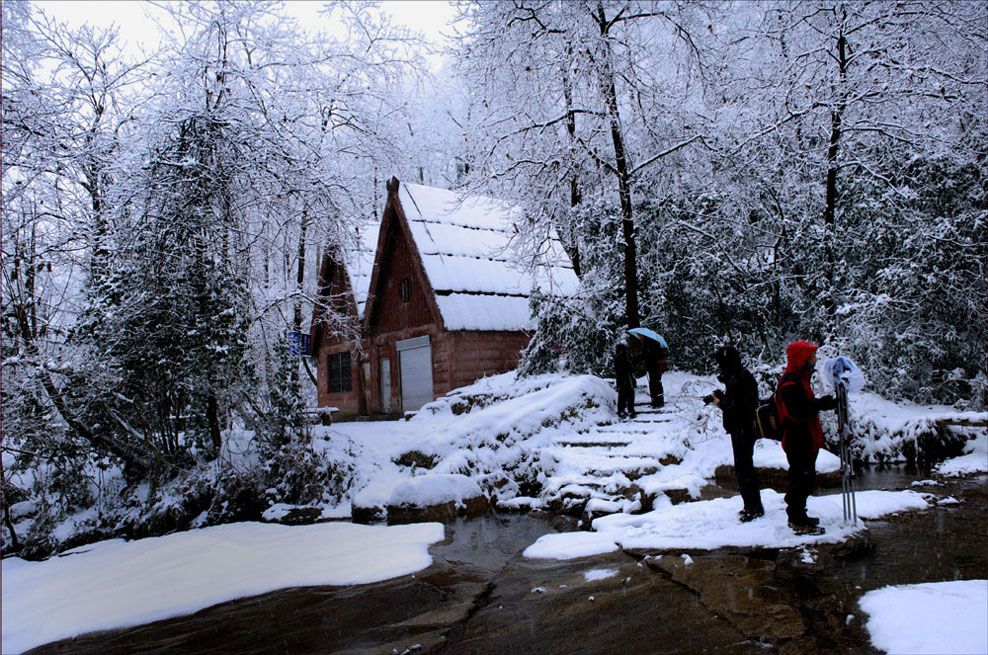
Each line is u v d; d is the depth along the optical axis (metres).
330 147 15.54
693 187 15.21
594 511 7.37
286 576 6.04
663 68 15.48
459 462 9.76
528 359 14.99
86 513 9.58
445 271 17.97
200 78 11.31
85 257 10.74
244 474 9.62
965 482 7.63
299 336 17.36
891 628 3.46
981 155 12.77
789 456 5.33
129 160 11.05
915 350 11.89
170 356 9.93
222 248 10.60
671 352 15.13
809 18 13.87
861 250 13.04
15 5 12.16
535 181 14.51
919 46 13.30
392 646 4.13
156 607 5.45
